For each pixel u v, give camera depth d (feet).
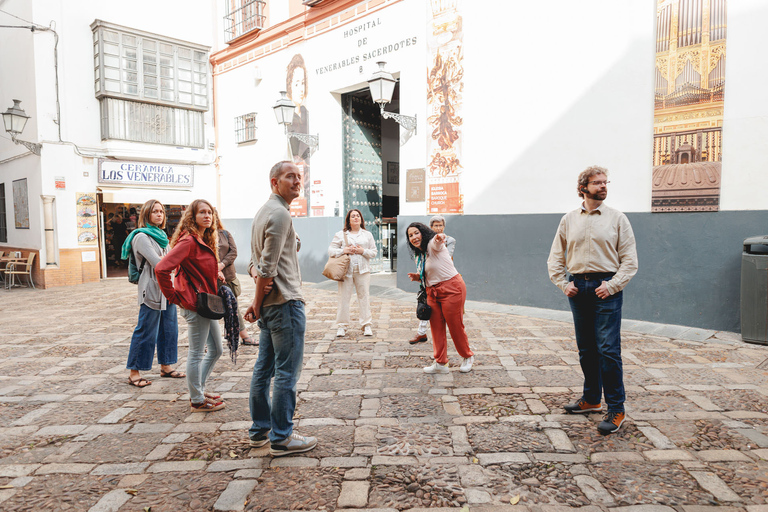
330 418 12.35
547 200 24.77
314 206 38.65
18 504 8.77
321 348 18.83
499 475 9.54
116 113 43.11
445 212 29.14
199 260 12.34
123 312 28.32
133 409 13.26
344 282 20.44
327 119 36.99
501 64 26.07
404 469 9.82
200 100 47.83
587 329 11.87
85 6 41.91
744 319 18.16
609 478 9.32
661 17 20.49
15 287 41.88
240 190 46.16
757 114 18.33
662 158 20.72
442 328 15.39
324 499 8.80
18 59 42.96
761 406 12.49
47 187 40.50
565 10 23.52
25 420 12.56
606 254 11.20
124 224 56.49
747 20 18.33
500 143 26.40
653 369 15.52
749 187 18.67
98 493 9.13
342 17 34.76
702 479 9.18
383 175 45.06
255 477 9.58
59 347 20.07
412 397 13.67
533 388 14.15
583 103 23.18
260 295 9.87
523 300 25.85
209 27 48.44
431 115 29.58
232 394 14.28
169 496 8.99
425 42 29.66
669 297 20.77
